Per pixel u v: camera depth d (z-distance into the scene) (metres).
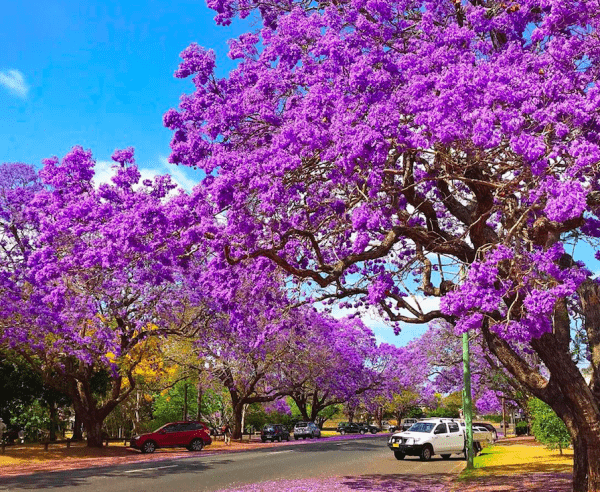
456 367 41.00
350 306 16.12
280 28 12.05
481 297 8.61
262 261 13.12
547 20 9.42
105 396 40.47
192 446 33.88
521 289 8.80
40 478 18.47
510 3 10.61
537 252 8.99
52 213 15.84
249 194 10.95
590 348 11.11
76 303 25.22
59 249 17.31
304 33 11.88
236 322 14.89
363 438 49.66
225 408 53.94
